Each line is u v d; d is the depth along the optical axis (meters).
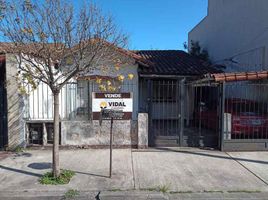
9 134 9.06
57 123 6.22
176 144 9.30
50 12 5.77
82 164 7.39
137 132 9.16
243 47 13.40
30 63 6.50
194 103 13.08
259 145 8.93
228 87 11.88
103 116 6.50
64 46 5.86
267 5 11.20
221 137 8.85
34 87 6.29
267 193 5.61
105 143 9.23
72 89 9.95
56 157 6.25
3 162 7.67
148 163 7.49
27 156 8.27
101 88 7.66
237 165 7.38
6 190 5.73
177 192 5.63
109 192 5.59
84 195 5.50
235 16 14.29
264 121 9.34
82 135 9.20
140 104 12.92
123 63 9.21
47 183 6.03
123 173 6.69
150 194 5.49
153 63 13.01
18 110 9.08
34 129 9.52
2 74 9.55
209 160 7.81
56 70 6.68
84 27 5.98
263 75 8.48
